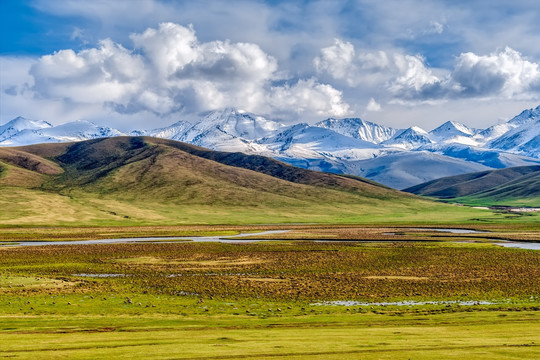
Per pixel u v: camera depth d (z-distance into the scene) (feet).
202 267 308.40
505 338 122.31
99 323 153.69
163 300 200.54
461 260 336.49
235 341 121.29
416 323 149.79
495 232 609.42
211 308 183.73
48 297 205.77
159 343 118.93
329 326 146.20
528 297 206.69
